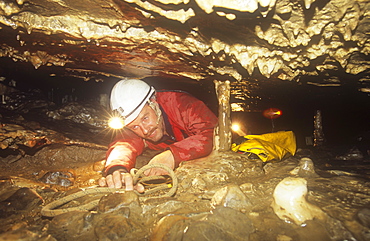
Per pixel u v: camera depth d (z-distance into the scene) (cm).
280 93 420
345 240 143
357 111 555
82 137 411
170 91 309
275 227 158
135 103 273
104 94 591
